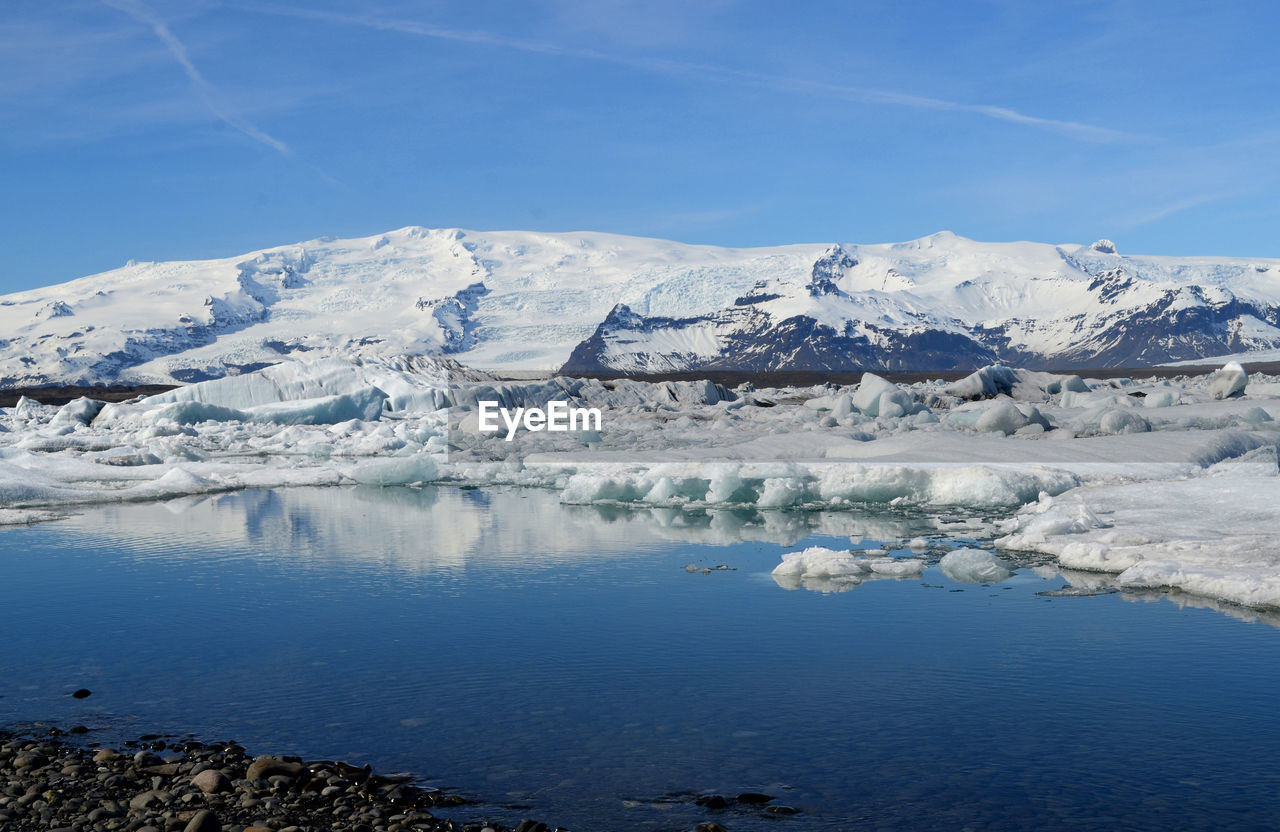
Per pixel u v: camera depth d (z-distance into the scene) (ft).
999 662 23.68
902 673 23.02
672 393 138.00
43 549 39.99
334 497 58.08
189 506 53.78
